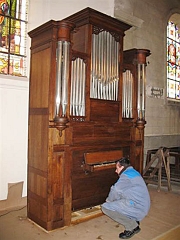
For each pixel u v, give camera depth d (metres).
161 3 7.08
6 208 3.83
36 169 3.30
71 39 3.28
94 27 3.55
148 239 2.92
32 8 4.27
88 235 2.98
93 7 5.06
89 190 3.61
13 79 3.91
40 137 3.24
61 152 3.20
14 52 4.16
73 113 3.35
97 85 3.61
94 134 3.59
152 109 6.69
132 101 4.24
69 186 3.28
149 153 6.14
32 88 3.46
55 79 3.13
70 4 4.66
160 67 7.04
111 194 3.01
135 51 4.26
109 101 3.77
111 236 2.97
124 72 4.11
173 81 7.92
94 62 3.55
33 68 3.47
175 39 8.10
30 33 3.47
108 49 3.74
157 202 4.30
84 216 3.48
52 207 3.12
